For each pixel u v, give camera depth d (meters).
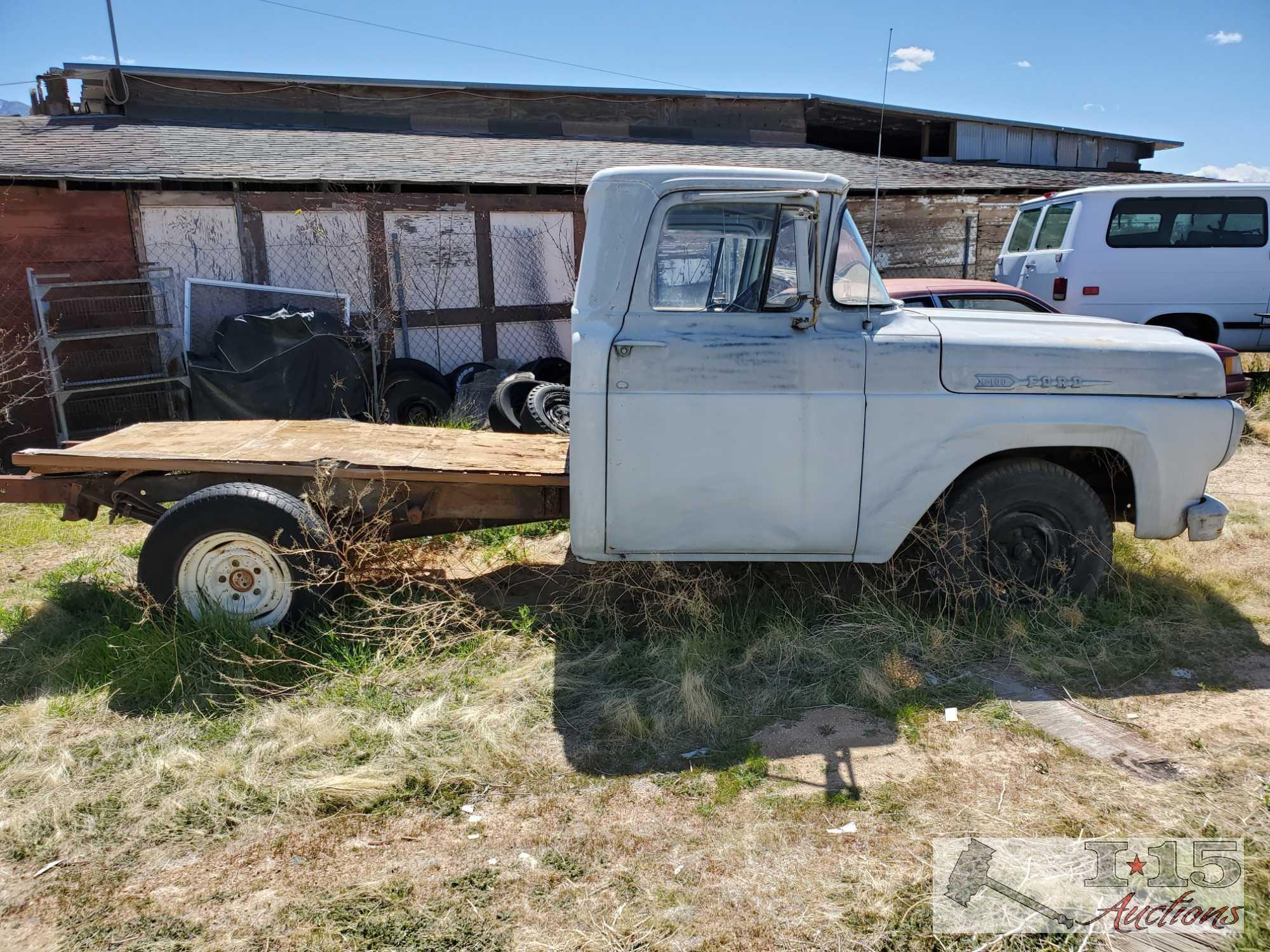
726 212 3.88
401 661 3.98
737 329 3.87
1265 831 2.76
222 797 3.05
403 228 9.98
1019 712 3.52
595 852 2.75
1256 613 4.37
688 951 2.35
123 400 8.74
